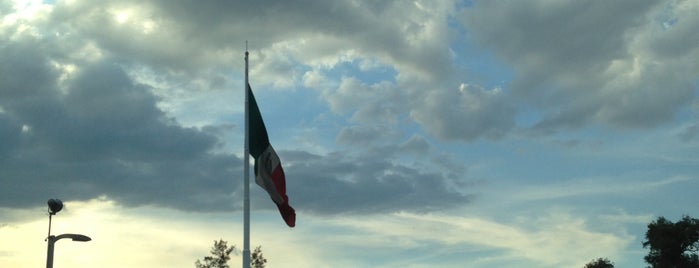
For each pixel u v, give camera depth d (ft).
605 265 302.04
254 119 80.38
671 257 262.26
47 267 84.23
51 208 85.56
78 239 85.97
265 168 79.15
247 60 82.33
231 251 161.27
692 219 260.42
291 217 80.48
